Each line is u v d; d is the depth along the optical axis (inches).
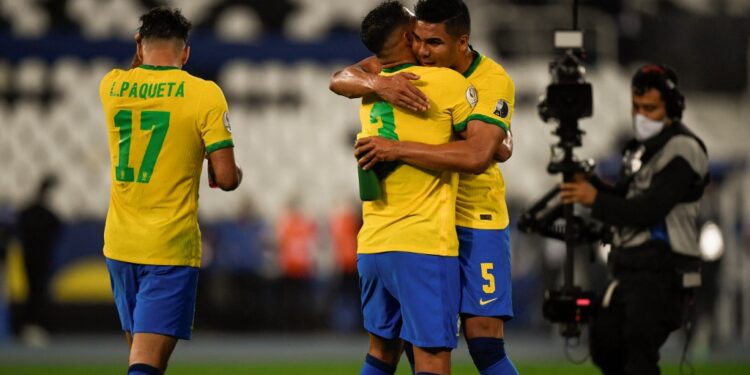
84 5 2687.0
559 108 826.8
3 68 2568.9
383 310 721.6
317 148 2532.0
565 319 840.9
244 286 1991.9
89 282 1975.9
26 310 1891.0
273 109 2581.2
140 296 716.7
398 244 687.1
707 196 1685.5
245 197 2057.1
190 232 721.0
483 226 740.0
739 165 2054.6
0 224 2079.2
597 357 856.9
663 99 830.5
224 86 2576.3
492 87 708.0
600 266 1678.2
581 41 847.7
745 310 2000.5
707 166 837.2
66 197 2444.6
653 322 814.5
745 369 1428.4
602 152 2465.6
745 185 2215.8
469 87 693.3
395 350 745.6
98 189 2466.8
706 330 1707.7
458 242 718.5
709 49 2568.9
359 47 2313.0
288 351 1696.6
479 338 737.6
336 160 2522.1
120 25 2679.6
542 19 2596.0
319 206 2434.8
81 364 1507.1
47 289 1920.5
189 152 716.0
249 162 2493.8
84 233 1991.9
